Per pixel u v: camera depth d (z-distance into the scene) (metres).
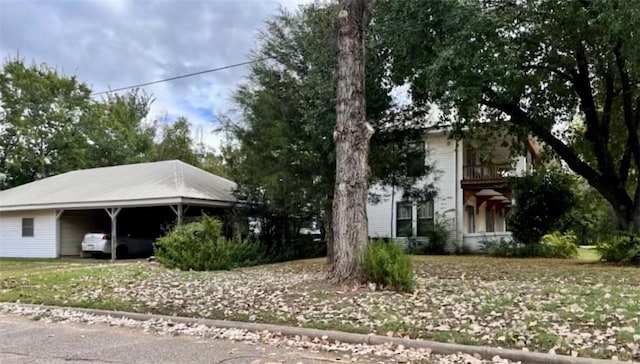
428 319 6.28
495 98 13.35
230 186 21.27
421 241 21.39
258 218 18.84
